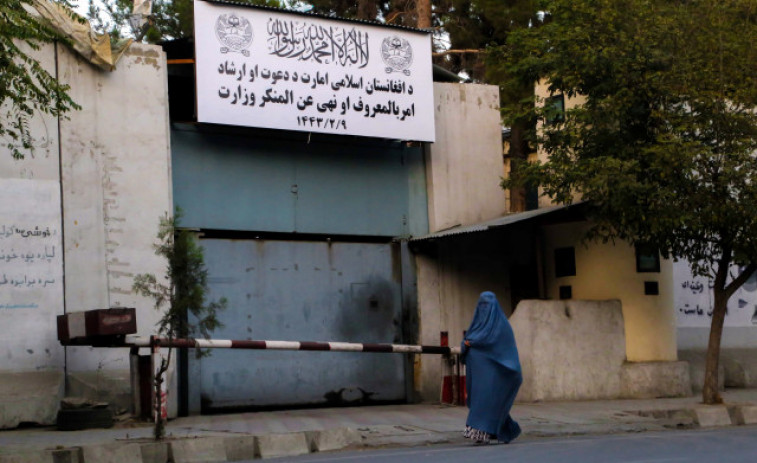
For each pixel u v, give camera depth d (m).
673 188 13.42
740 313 19.42
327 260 15.88
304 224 15.66
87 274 13.34
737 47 13.90
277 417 13.50
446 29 24.08
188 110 15.68
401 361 16.33
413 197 16.86
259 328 15.06
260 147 15.39
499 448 9.81
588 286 17.05
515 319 15.70
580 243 17.20
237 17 14.87
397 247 16.59
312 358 15.45
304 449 10.68
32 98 11.97
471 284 17.20
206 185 14.84
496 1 22.98
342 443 10.91
